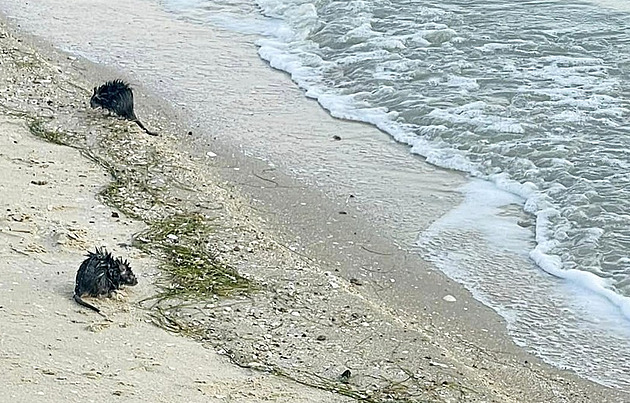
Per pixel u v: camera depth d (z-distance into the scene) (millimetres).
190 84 14297
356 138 12781
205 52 15656
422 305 9195
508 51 15531
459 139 12586
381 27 16688
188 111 13352
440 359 8078
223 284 8859
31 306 7945
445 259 9992
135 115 12812
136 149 11672
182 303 8438
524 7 17562
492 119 13070
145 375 7168
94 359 7297
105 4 17859
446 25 16656
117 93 12523
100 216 9891
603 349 8641
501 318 9047
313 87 14367
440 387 7645
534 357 8508
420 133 12852
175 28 16750
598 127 12797
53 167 10883
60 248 9023
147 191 10633
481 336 8773
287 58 15453
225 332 8062
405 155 12320
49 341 7449
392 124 13148
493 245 10258
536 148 12242
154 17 17281
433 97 13875
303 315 8492
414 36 16188
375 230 10500
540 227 10539
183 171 11273
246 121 13141
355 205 11016
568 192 11188
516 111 13305
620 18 16859
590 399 7977
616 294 9367
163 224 9930
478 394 7645
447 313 9094
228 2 18250
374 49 15719
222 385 7211
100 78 14258
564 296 9398
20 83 13383
